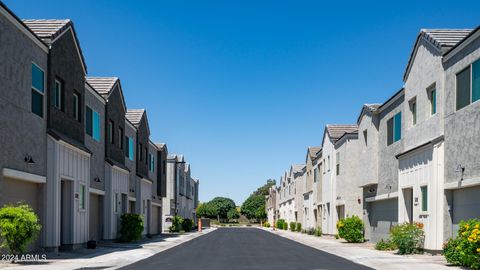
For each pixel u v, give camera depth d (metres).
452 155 19.27
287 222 75.06
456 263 17.08
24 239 15.97
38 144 19.41
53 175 20.14
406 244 21.94
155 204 45.78
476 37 17.59
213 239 40.16
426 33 21.83
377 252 23.69
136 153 37.75
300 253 24.53
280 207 86.88
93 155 26.89
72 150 22.44
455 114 19.11
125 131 34.12
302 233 54.72
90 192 26.42
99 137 28.16
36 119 19.20
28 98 18.52
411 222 24.12
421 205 22.14
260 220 125.19
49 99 20.41
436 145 20.30
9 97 17.00
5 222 15.59
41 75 19.91
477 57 17.55
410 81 24.06
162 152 48.66
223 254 23.84
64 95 22.12
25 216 15.88
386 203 28.44
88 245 24.44
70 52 22.88
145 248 26.89
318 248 28.42
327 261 20.02
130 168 35.78
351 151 35.94
